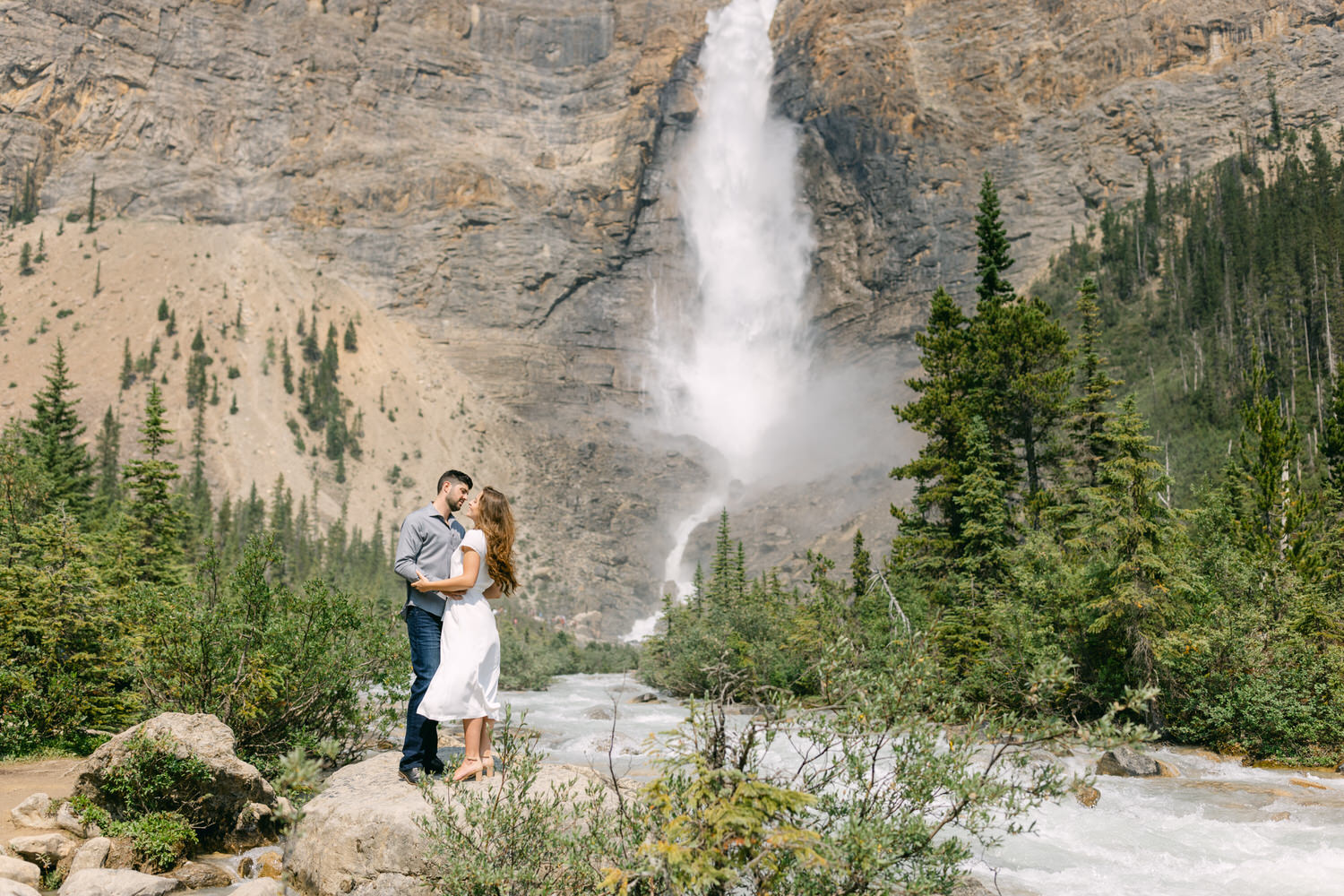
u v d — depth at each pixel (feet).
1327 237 376.68
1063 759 66.18
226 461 548.72
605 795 20.10
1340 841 43.37
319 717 43.55
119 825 29.78
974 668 82.28
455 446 629.51
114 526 120.88
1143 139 613.11
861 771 17.25
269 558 43.14
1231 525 118.83
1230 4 633.20
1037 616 85.35
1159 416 337.31
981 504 106.83
